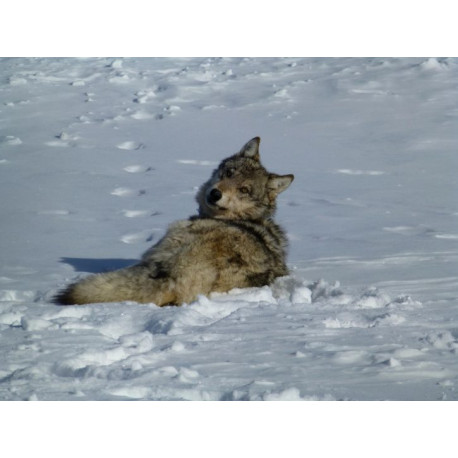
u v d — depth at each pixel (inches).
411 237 1612.9
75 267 1363.2
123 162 2407.7
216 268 1116.5
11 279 1272.1
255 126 2903.5
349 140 2694.4
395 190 2094.0
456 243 1553.9
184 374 741.3
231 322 959.0
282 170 2309.3
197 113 3110.2
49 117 3056.1
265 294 1106.1
